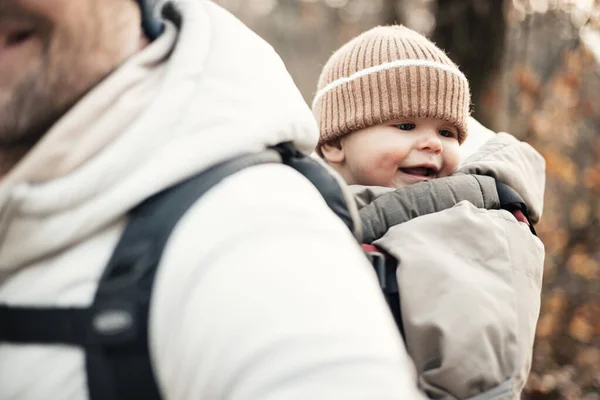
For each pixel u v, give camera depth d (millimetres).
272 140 826
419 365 1057
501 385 1048
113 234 739
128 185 729
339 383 628
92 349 686
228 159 770
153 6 897
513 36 4211
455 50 3986
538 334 3867
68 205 737
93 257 729
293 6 11648
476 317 1048
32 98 771
